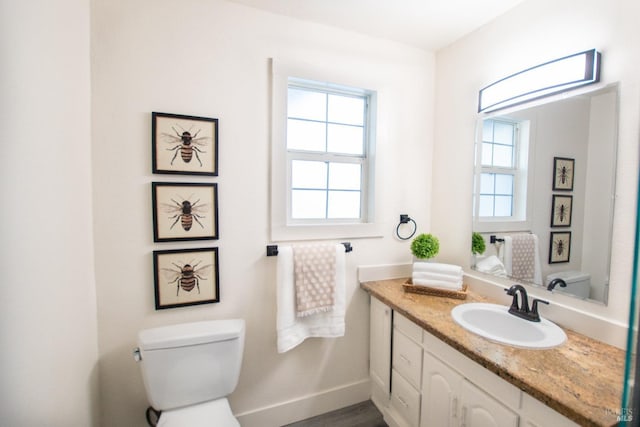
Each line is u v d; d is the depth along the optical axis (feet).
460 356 3.68
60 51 3.16
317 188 5.86
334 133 5.98
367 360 6.16
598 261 3.57
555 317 4.01
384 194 6.10
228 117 4.83
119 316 4.36
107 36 4.13
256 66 4.95
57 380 3.01
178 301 4.64
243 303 5.09
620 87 3.38
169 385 3.98
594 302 3.60
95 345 4.17
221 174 4.84
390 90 6.01
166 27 4.41
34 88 2.64
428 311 4.47
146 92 4.34
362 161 6.22
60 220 3.13
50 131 2.94
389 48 5.95
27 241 2.52
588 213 3.68
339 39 5.50
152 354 3.88
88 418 3.86
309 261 5.11
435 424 4.15
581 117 3.76
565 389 2.60
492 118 5.08
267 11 4.97
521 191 4.55
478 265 5.37
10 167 2.31
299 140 5.70
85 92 3.89
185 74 4.54
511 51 4.76
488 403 3.26
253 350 5.21
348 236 5.83
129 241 4.36
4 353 2.26
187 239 4.64
